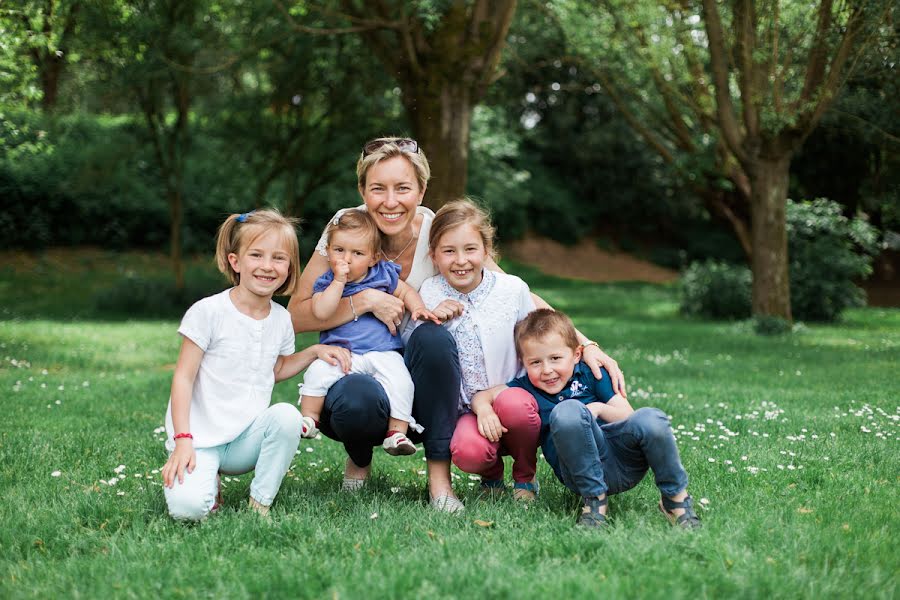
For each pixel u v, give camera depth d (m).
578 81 31.08
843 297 16.72
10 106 10.48
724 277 17.77
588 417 3.10
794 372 8.59
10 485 3.77
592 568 2.61
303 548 2.78
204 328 3.26
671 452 3.08
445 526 3.07
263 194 18.80
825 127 14.89
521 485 3.54
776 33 12.72
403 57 11.62
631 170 38.50
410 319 3.63
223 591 2.43
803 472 3.99
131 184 20.94
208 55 16.11
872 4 11.09
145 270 24.12
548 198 37.50
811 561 2.67
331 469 4.26
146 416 5.77
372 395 3.35
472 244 3.46
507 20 11.41
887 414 5.81
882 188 16.52
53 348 10.27
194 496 3.09
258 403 3.35
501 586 2.38
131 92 16.02
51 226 24.64
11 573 2.61
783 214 14.38
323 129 18.44
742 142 14.21
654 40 14.64
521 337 3.40
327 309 3.42
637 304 21.97
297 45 16.09
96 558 2.74
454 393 3.41
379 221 3.56
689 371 8.63
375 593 2.36
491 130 24.83
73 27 13.70
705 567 2.59
